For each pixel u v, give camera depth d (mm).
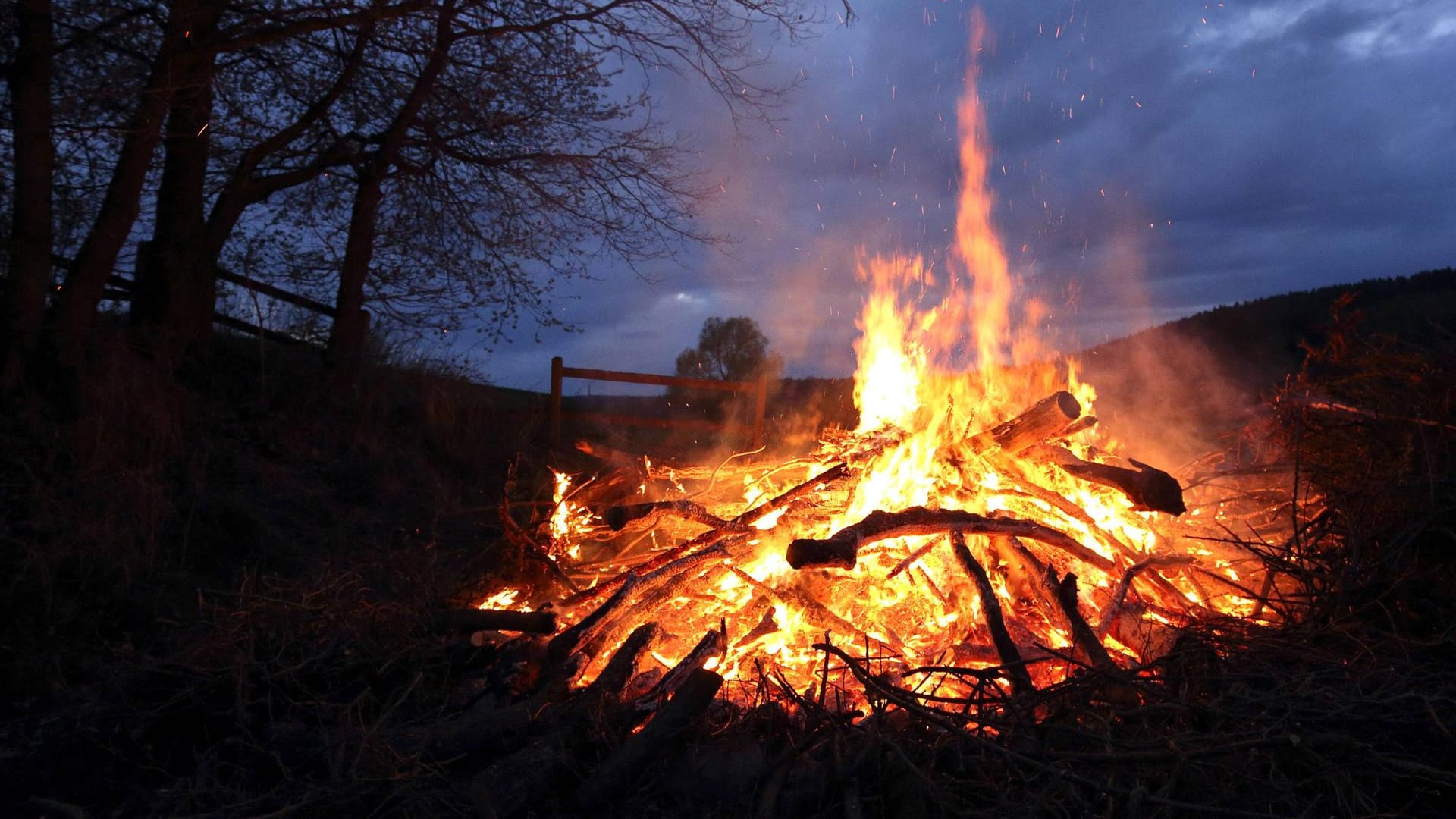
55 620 4777
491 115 10234
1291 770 3211
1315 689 3404
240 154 9430
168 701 3727
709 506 6711
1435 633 4039
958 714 3332
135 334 8031
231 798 3275
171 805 3270
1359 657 3770
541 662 3980
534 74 10250
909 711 3312
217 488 6887
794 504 5191
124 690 3977
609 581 5000
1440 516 4309
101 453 6199
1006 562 4809
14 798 3379
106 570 5211
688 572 4605
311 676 3984
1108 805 3010
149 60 7742
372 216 10180
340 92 9555
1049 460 5508
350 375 9672
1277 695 3377
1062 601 4203
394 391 10070
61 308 7145
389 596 5348
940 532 4703
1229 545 5438
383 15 8484
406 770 3305
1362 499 4598
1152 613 4477
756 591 4738
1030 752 3172
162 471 6574
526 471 9570
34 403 6504
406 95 10172
